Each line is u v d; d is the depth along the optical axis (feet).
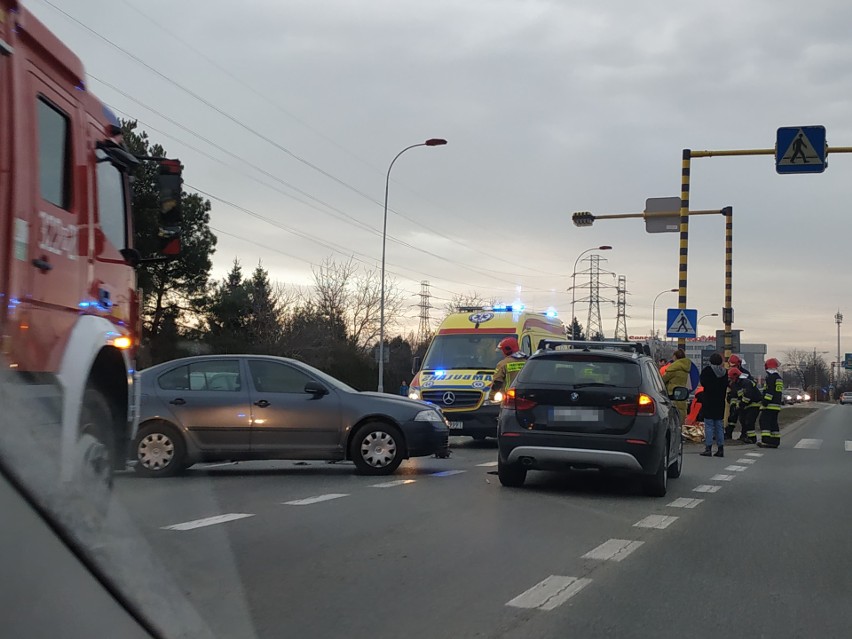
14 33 15.28
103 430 19.86
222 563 18.21
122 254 21.53
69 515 11.99
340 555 21.48
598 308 198.70
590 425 32.12
